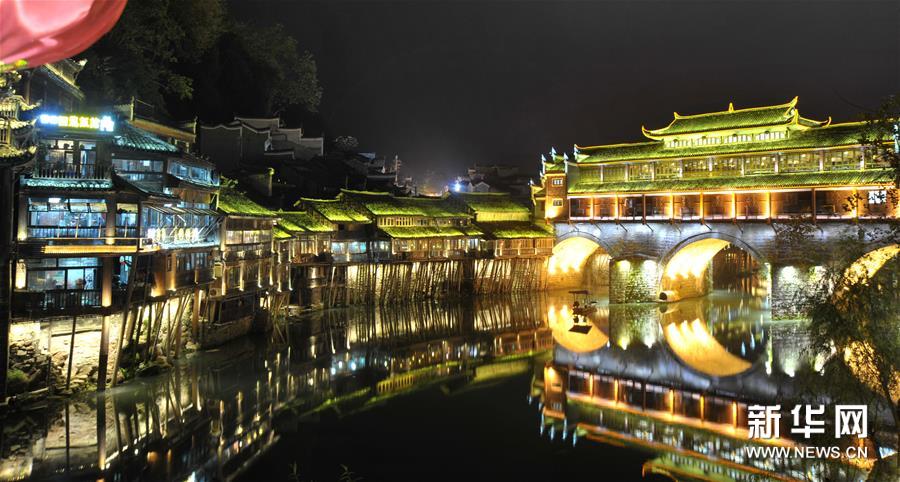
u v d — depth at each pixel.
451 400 41.66
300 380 43.69
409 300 82.19
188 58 87.25
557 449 33.53
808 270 63.31
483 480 29.39
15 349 31.95
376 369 48.44
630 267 81.38
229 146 88.06
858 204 63.66
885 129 24.12
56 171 33.69
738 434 35.53
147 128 50.53
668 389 44.50
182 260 42.56
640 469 31.03
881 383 23.06
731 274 105.94
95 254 33.44
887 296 23.14
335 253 72.12
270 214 57.84
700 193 76.12
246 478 28.31
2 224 30.89
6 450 28.08
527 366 50.91
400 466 30.75
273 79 108.69
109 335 35.66
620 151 86.56
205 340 47.88
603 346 58.25
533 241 95.44
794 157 70.50
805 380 30.28
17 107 30.97
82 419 31.95
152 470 27.91
